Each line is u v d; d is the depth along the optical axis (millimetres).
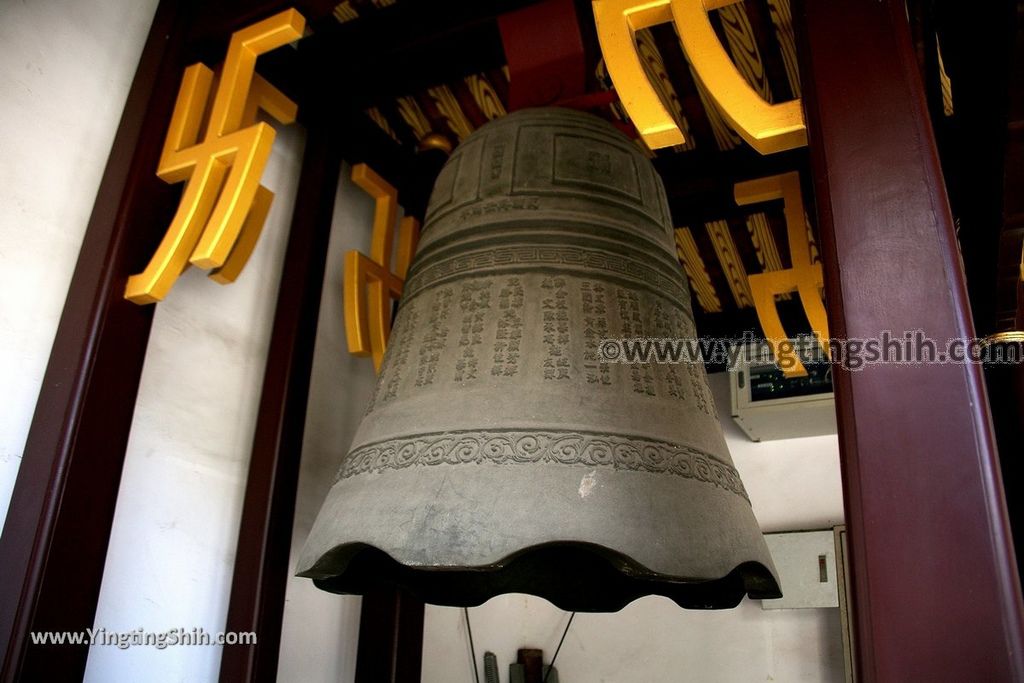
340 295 3086
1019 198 1512
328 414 2910
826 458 3842
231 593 2375
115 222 2123
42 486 1837
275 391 2586
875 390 1116
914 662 962
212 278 2473
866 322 1162
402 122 3311
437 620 3412
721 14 2652
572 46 2197
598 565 2113
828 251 1240
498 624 3848
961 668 945
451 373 1667
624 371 1657
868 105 1310
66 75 2213
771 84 2896
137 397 2186
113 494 1968
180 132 2264
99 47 2330
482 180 2008
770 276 2912
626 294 1804
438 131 3281
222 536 2420
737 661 3594
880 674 971
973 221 1700
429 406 1619
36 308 2012
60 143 2156
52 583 1783
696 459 1587
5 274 1961
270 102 2695
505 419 1527
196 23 2416
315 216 2816
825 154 1299
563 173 1964
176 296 2438
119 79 2371
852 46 1371
